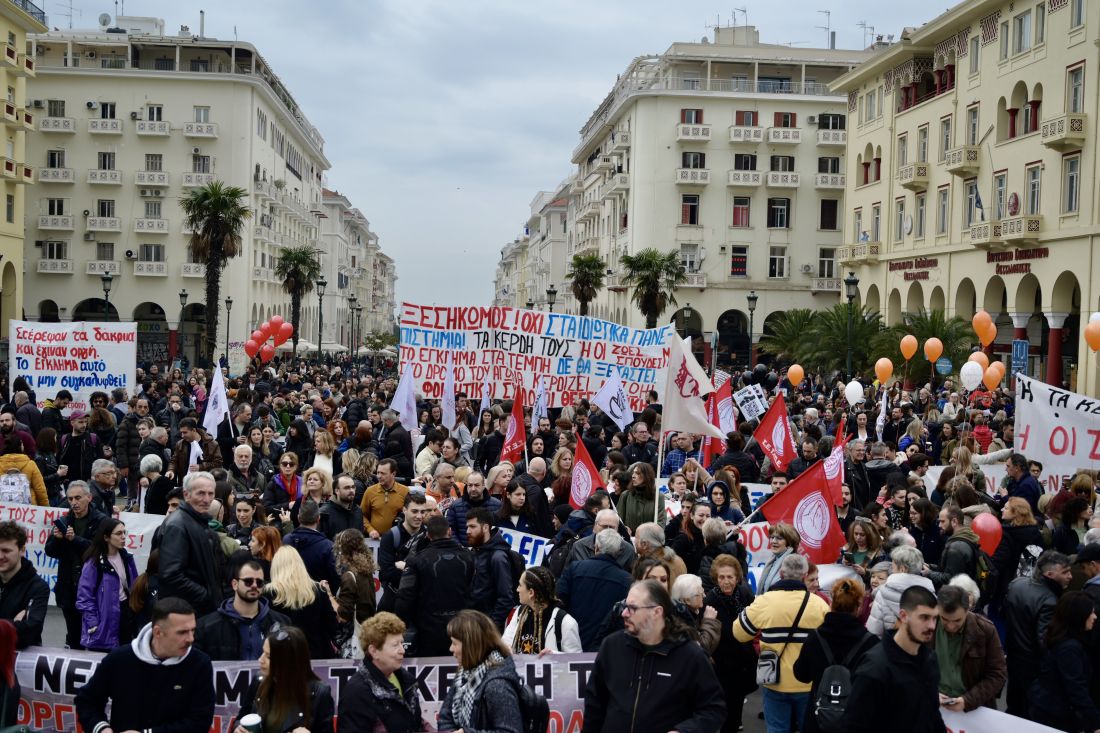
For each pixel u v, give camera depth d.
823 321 50.31
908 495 12.88
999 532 10.48
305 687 6.45
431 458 16.75
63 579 10.45
